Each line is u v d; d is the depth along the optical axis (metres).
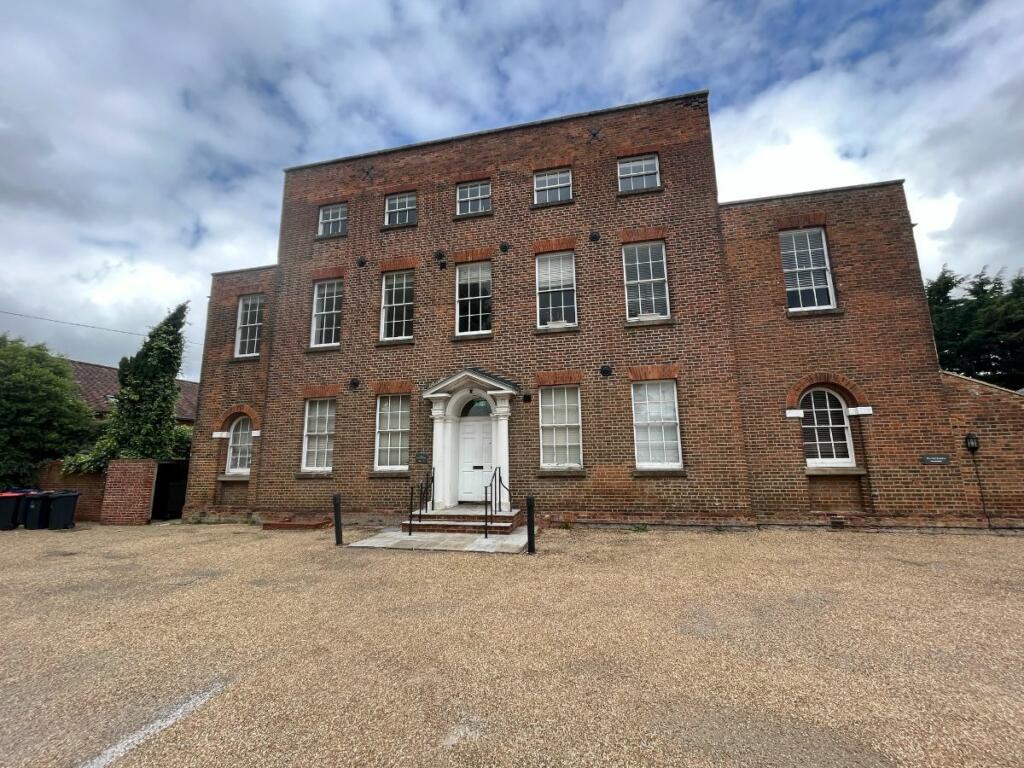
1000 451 10.29
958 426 10.56
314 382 14.02
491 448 12.63
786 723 3.38
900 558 8.12
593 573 7.46
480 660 4.46
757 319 11.80
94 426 18.61
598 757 3.02
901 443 10.73
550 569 7.75
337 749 3.14
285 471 13.70
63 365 18.84
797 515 10.88
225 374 15.07
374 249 14.39
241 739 3.27
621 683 3.99
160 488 15.39
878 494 10.65
